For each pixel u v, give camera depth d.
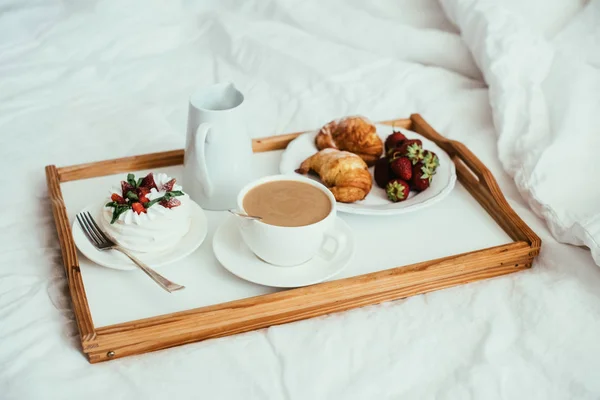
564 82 1.29
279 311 0.86
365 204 1.06
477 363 0.83
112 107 1.48
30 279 0.95
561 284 0.94
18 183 1.19
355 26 1.70
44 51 1.63
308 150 1.17
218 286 0.90
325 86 1.55
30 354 0.82
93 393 0.77
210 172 1.02
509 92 1.32
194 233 0.97
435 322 0.89
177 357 0.82
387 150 1.17
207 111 0.98
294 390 0.79
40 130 1.38
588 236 0.96
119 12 1.75
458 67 1.62
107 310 0.86
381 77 1.59
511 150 1.24
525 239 0.98
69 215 1.05
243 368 0.81
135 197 0.93
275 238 0.85
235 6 1.82
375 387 0.80
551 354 0.84
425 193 1.08
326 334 0.86
